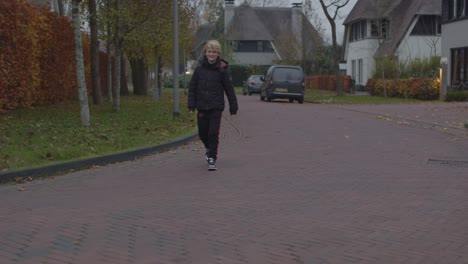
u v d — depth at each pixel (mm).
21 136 11383
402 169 9016
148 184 8078
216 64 9203
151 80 64875
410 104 25859
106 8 17547
